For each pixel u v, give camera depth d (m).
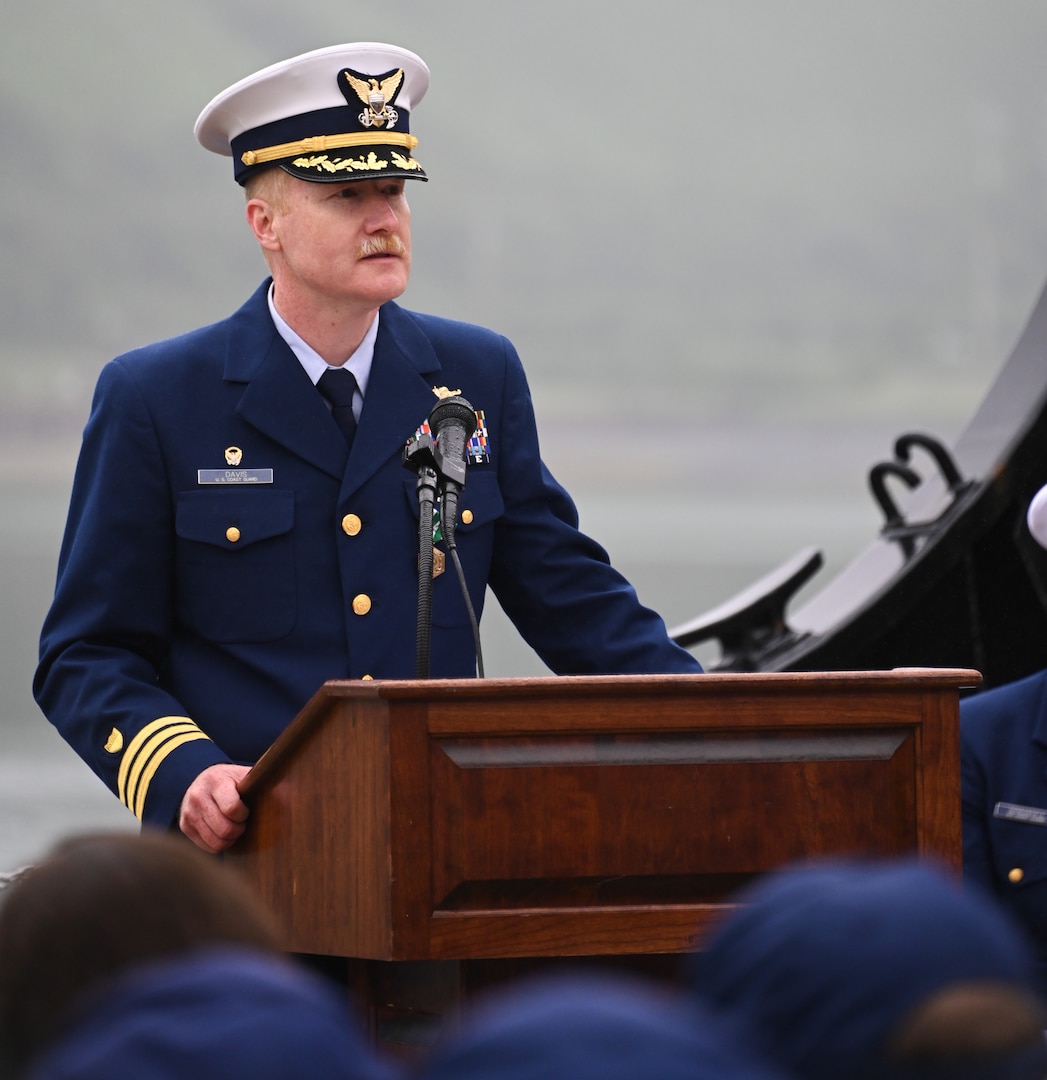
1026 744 12.66
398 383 10.92
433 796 8.17
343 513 10.63
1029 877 12.41
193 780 9.60
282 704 10.41
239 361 10.78
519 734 8.26
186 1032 4.31
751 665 15.88
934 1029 4.45
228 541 10.49
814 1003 4.53
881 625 15.55
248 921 4.85
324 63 10.50
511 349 11.47
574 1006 4.16
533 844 8.23
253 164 10.62
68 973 4.72
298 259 10.59
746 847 8.44
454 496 9.56
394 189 10.65
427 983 8.59
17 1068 4.73
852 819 8.55
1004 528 15.62
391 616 10.57
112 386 10.70
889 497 16.12
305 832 8.60
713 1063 4.13
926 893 4.57
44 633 10.59
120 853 4.85
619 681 8.28
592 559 11.24
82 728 10.16
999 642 15.68
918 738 8.66
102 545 10.45
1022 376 16.03
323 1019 4.40
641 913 8.32
